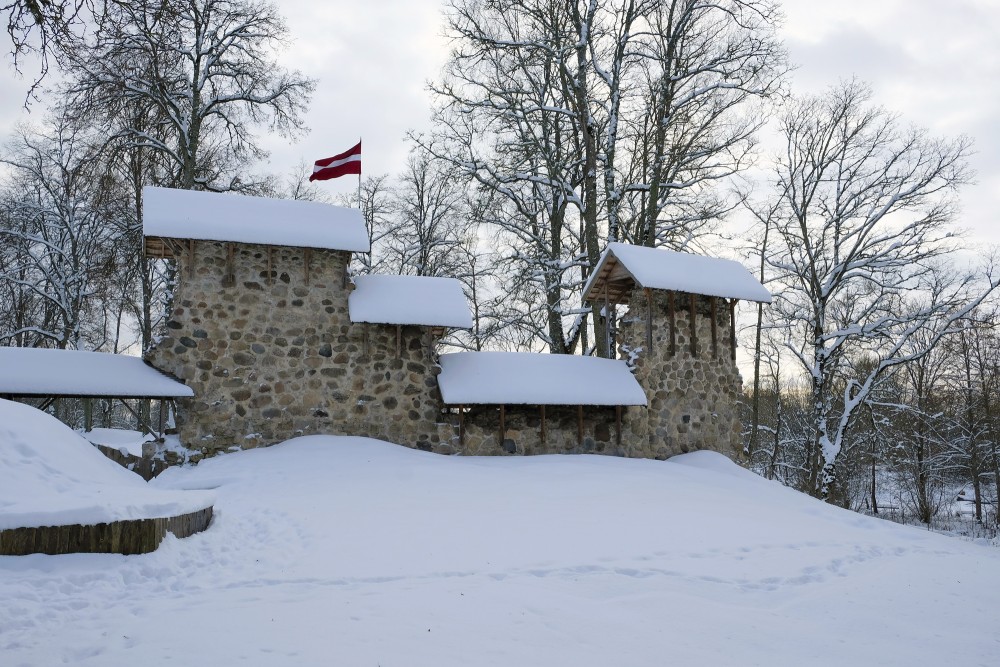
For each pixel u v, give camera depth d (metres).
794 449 36.34
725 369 20.95
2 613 5.96
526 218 26.91
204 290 16.70
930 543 12.49
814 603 7.83
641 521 11.34
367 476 14.32
